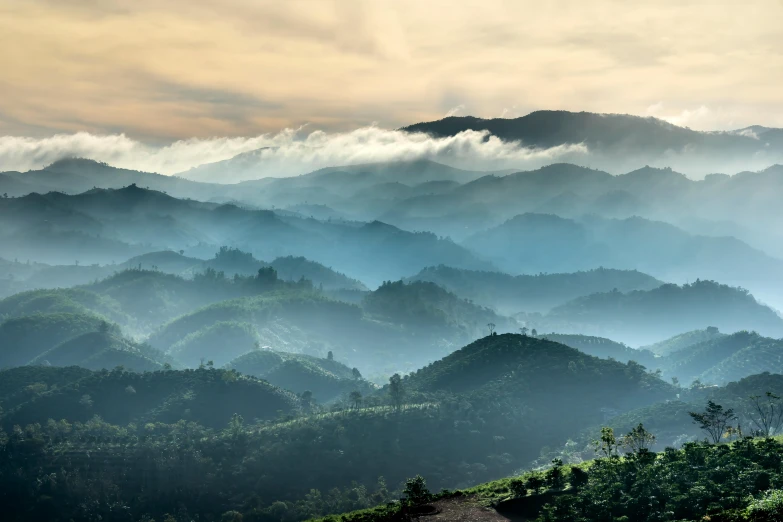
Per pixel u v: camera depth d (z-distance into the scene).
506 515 127.69
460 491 144.88
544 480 136.25
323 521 146.38
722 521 105.31
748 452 131.38
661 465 131.00
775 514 102.25
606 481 129.50
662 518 111.38
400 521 130.62
